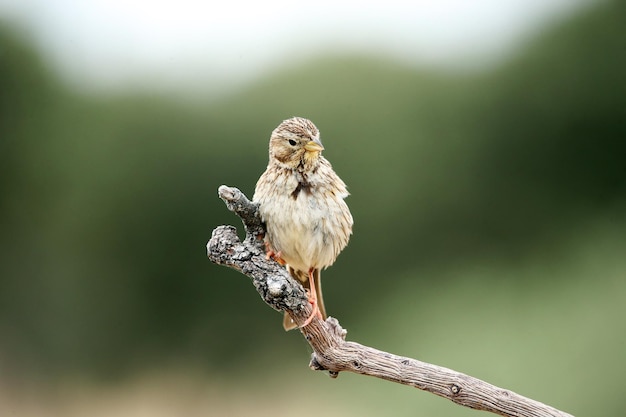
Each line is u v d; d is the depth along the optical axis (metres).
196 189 14.73
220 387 14.52
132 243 14.78
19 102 14.96
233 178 14.72
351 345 5.45
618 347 12.70
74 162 14.85
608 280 13.74
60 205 14.88
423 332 13.84
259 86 14.97
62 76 14.96
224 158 14.72
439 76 15.12
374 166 14.72
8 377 14.60
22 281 14.85
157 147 14.80
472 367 12.98
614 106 14.62
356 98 14.87
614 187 14.58
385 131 14.78
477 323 13.63
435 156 14.79
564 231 14.55
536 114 14.82
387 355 5.40
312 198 6.66
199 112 14.85
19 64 14.94
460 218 14.70
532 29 15.05
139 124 14.84
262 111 14.79
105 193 14.80
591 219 14.54
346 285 14.59
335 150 14.73
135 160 14.80
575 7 14.90
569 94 14.76
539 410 5.11
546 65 14.90
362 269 14.62
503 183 14.79
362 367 5.40
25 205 14.90
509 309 13.74
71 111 14.95
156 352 14.80
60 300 14.84
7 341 14.72
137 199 14.80
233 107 14.85
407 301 14.32
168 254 14.77
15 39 14.88
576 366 12.51
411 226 14.67
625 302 13.30
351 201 14.67
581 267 14.11
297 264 6.83
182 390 14.54
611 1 14.73
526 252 14.50
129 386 14.65
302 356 14.25
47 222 14.88
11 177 14.84
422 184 14.76
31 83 14.98
